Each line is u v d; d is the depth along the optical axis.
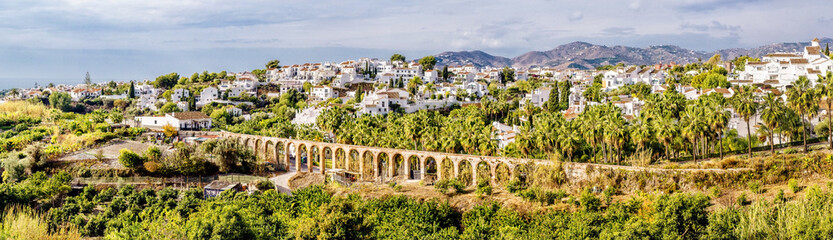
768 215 76.50
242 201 100.44
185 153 136.38
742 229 72.12
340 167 151.50
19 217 86.12
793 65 187.25
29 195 106.12
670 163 108.38
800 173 91.94
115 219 92.62
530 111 181.12
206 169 137.38
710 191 92.75
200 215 83.38
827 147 106.38
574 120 131.88
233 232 69.94
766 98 109.62
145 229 84.69
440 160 120.81
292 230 79.44
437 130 139.00
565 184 105.38
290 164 158.38
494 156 114.50
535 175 108.62
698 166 99.88
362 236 77.31
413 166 140.00
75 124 180.12
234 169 141.00
